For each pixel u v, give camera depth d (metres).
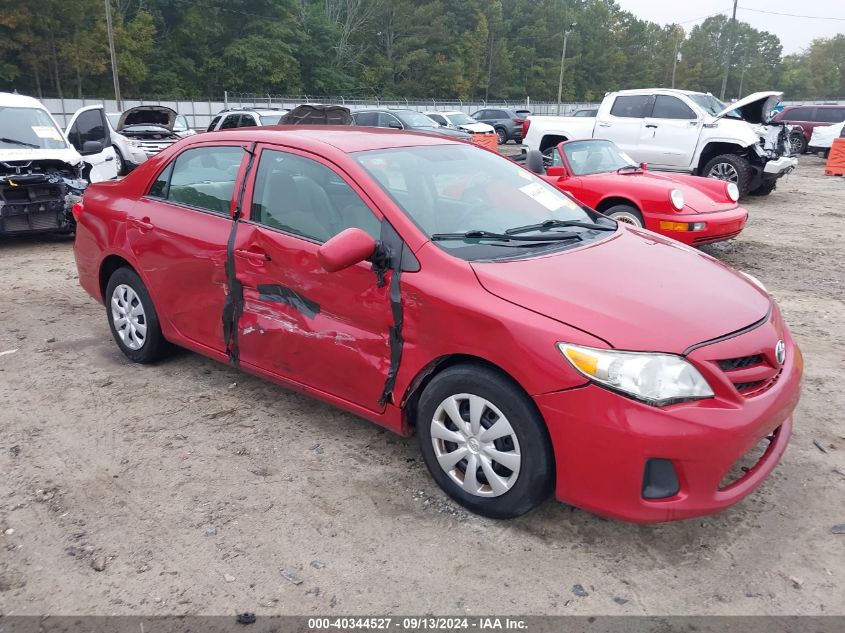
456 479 3.25
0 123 9.34
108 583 2.81
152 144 16.53
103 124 11.75
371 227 3.43
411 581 2.81
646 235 4.04
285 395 4.51
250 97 52.22
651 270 3.34
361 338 3.43
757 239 10.33
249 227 3.93
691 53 119.62
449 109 58.19
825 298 7.06
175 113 17.75
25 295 6.90
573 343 2.77
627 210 8.24
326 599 2.72
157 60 55.09
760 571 2.86
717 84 123.31
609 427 2.70
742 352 2.86
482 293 3.04
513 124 35.25
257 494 3.41
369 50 72.81
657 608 2.67
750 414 2.77
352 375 3.51
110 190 4.99
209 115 44.78
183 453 3.80
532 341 2.83
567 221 3.99
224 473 3.60
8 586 2.79
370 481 3.52
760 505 3.31
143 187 4.70
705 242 8.02
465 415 3.16
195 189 4.37
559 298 2.95
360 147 3.84
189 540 3.07
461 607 2.67
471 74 80.12
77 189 9.17
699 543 3.04
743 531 3.12
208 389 4.60
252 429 4.07
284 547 3.02
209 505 3.33
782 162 13.44
